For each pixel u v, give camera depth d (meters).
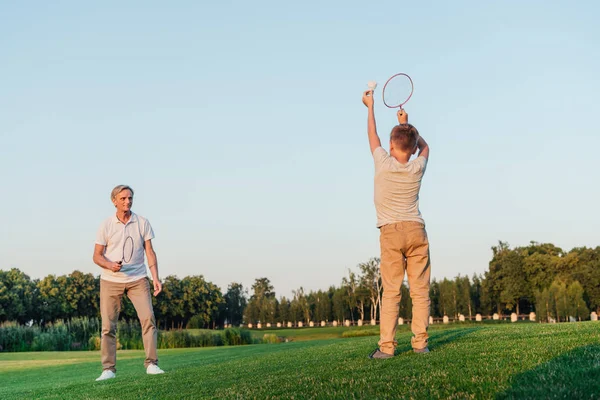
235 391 4.52
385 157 5.60
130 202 7.59
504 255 75.81
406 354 5.47
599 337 5.45
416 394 3.53
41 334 28.12
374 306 82.12
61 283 68.56
